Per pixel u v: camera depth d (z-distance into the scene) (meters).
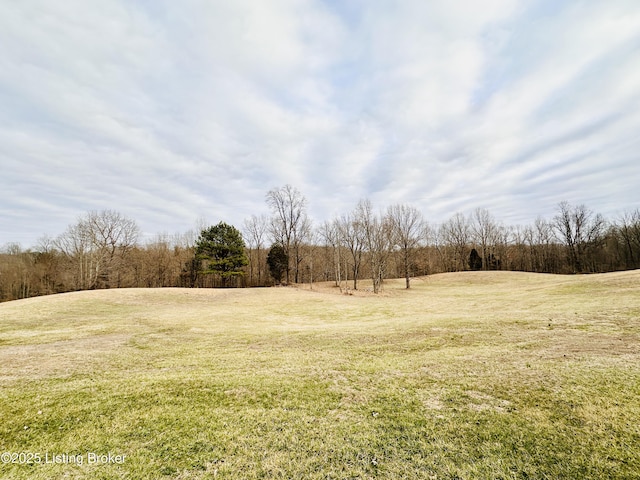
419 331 10.99
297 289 36.84
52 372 6.96
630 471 3.35
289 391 5.69
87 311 20.20
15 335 12.23
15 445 4.03
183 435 4.25
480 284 38.91
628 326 9.47
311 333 11.80
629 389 5.11
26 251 47.75
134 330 13.32
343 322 16.44
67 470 3.56
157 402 5.22
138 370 7.13
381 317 17.98
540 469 3.44
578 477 3.30
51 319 17.03
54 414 4.79
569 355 7.04
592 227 50.81
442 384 5.83
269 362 7.67
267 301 26.92
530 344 8.29
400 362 7.32
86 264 41.56
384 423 4.51
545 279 37.28
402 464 3.60
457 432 4.21
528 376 5.91
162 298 26.97
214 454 3.83
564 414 4.51
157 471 3.53
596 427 4.16
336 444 4.01
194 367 7.33
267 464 3.63
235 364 7.54
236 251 43.66
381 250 35.59
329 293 33.06
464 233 63.31
